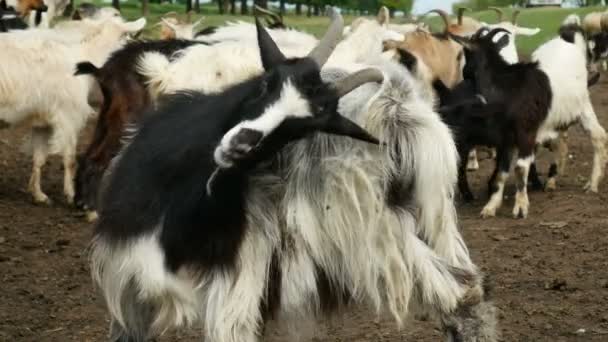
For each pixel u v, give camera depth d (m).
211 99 5.31
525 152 10.51
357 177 4.87
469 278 5.20
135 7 44.50
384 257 4.97
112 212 5.18
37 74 10.89
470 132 10.65
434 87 10.98
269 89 4.78
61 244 9.33
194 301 4.95
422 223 5.12
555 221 10.08
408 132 5.01
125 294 5.21
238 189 4.82
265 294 4.95
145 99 10.12
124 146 5.93
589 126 11.70
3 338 6.77
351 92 5.05
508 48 15.22
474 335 5.20
